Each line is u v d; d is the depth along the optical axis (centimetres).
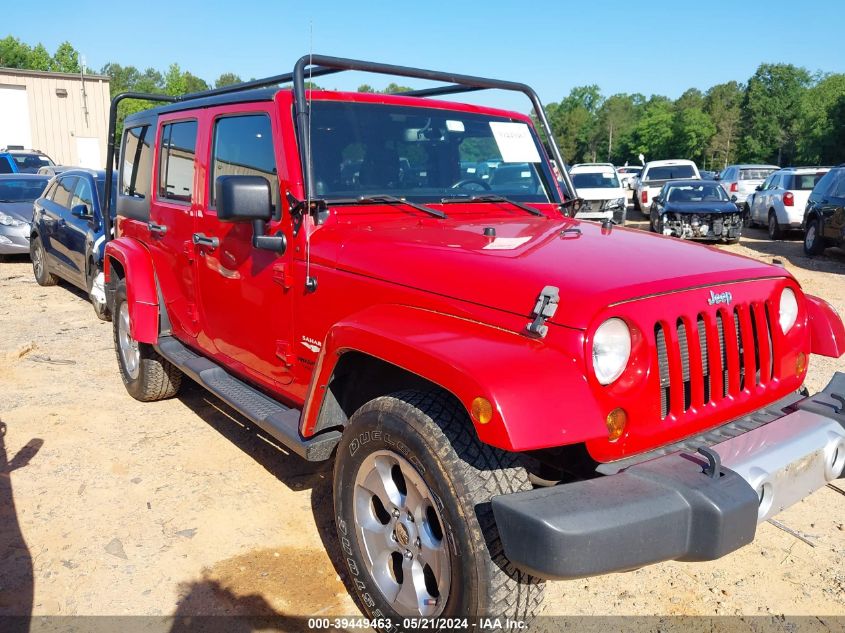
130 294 480
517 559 213
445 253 281
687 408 261
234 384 398
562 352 233
